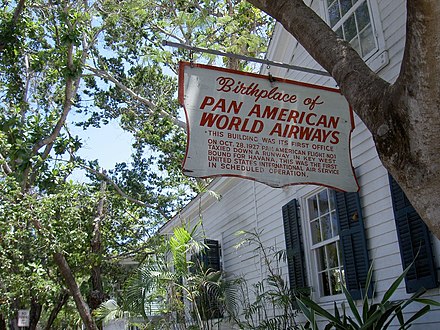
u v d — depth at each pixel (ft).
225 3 54.44
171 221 53.16
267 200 34.71
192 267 36.42
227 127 18.98
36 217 42.98
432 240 19.54
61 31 46.70
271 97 19.76
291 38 31.94
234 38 48.08
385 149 12.33
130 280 35.19
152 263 36.06
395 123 12.00
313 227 28.91
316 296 27.53
